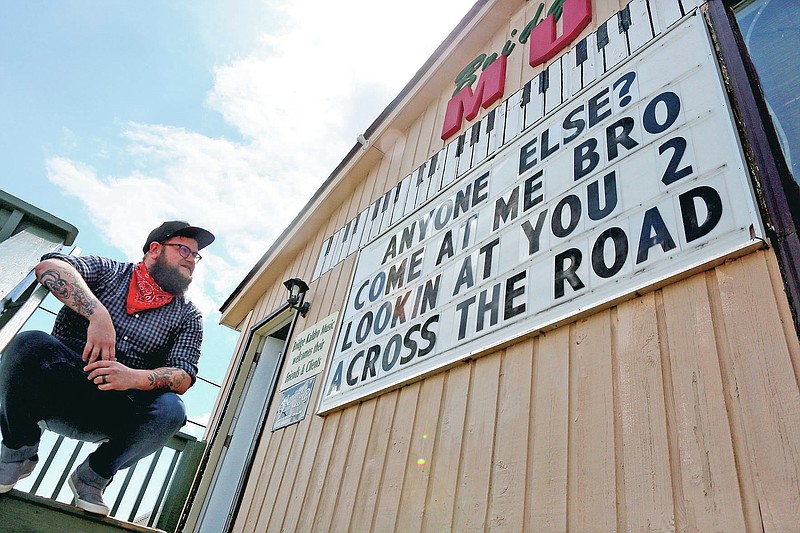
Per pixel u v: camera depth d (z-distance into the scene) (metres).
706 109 2.14
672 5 2.64
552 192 2.65
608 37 2.95
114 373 2.19
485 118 3.68
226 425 5.21
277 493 3.58
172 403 2.45
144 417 2.38
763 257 1.77
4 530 2.23
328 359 3.96
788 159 1.83
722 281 1.84
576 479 1.90
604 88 2.71
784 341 1.61
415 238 3.57
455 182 3.48
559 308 2.28
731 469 1.55
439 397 2.72
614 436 1.88
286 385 4.40
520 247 2.65
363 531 2.68
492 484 2.19
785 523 1.38
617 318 2.09
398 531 2.48
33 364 2.18
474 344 2.61
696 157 2.07
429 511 2.39
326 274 4.84
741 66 2.11
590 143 2.60
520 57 3.75
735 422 1.61
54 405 2.28
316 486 3.23
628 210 2.22
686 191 2.04
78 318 2.42
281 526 3.31
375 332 3.43
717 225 1.89
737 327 1.74
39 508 2.32
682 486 1.62
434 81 4.63
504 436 2.27
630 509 1.70
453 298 2.91
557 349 2.26
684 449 1.68
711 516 1.52
